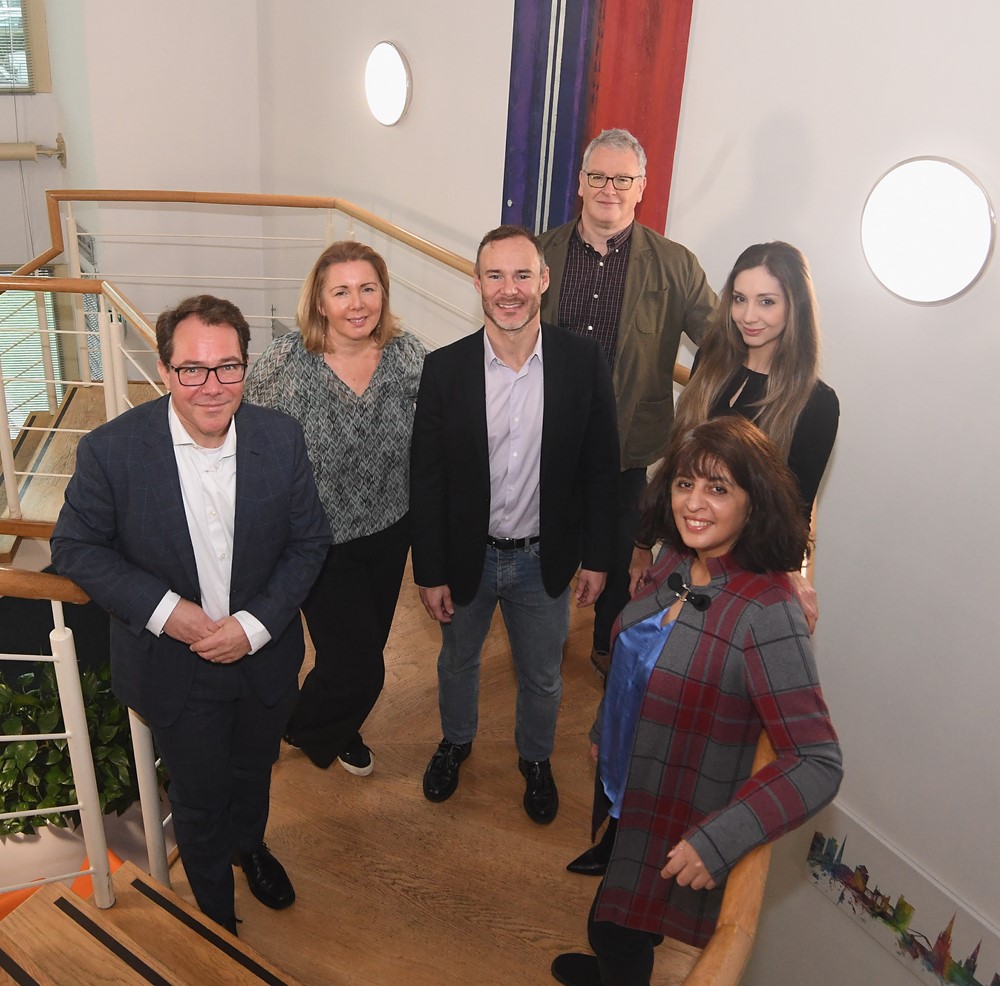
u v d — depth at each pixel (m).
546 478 1.96
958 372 2.25
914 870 2.60
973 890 2.46
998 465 2.20
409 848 2.18
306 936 1.95
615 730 1.55
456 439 1.95
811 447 1.80
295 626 1.81
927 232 2.21
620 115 3.03
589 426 2.00
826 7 2.41
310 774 2.38
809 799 1.20
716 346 1.91
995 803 2.36
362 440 2.02
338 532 2.07
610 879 1.53
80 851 2.50
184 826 1.78
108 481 1.55
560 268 2.45
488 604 2.13
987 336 2.17
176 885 2.06
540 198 3.38
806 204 2.55
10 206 5.83
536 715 2.21
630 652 1.49
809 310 1.77
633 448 2.55
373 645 2.17
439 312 4.33
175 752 1.71
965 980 2.50
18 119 5.68
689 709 1.37
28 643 4.16
